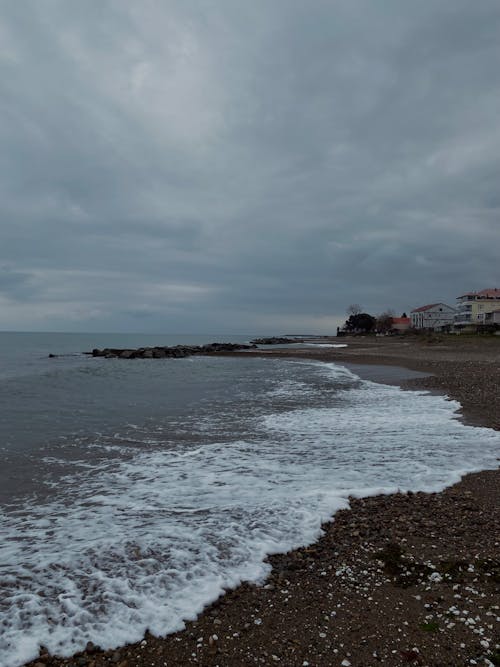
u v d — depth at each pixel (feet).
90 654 11.24
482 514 19.69
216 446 32.76
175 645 11.50
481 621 12.10
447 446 32.09
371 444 32.96
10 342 383.86
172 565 15.49
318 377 85.10
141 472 26.66
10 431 37.68
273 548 16.69
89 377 88.33
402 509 20.36
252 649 11.26
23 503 21.93
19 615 12.77
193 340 498.69
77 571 15.21
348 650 11.14
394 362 112.37
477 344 175.94
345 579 14.51
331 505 20.80
